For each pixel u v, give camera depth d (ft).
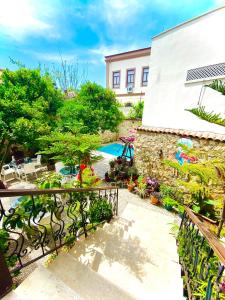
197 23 15.20
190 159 16.62
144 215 14.15
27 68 28.19
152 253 8.52
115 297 5.35
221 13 13.65
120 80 52.16
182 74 17.24
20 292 4.19
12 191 3.81
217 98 14.97
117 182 24.50
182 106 17.78
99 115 29.99
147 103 21.61
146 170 23.62
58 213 6.92
